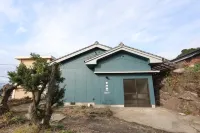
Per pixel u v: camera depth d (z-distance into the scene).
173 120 8.14
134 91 12.37
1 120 7.03
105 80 12.79
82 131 5.96
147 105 11.96
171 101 10.99
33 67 6.35
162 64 12.63
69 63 13.53
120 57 13.07
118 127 6.85
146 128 6.89
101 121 7.80
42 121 5.99
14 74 6.14
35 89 6.13
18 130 5.50
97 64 12.98
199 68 9.75
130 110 10.70
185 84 9.83
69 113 9.27
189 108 9.32
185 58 14.31
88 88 12.80
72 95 12.76
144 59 12.93
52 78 6.08
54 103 6.35
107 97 12.43
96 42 14.04
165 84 12.05
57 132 5.54
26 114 8.70
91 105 12.13
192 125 7.32
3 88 8.66
